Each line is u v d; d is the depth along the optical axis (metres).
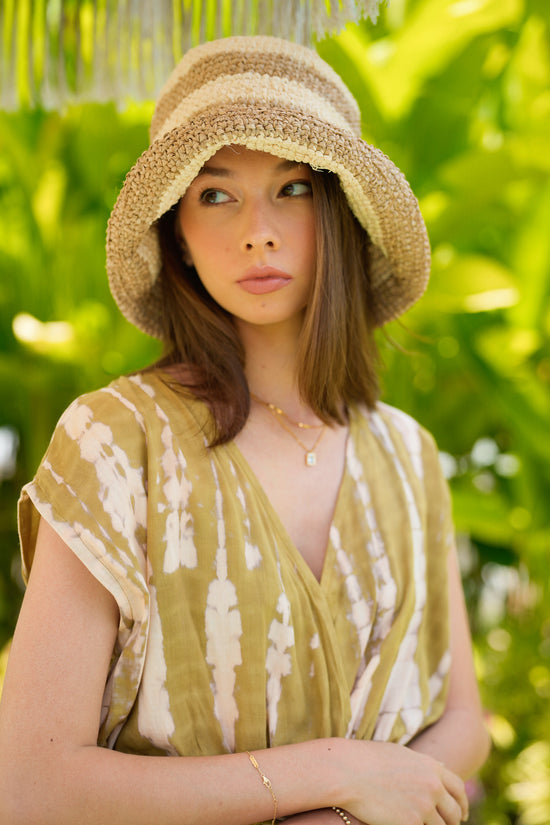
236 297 1.07
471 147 2.45
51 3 1.34
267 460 1.12
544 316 2.50
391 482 1.19
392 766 1.01
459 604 1.29
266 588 1.00
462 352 2.61
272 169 1.04
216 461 1.04
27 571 1.03
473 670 1.28
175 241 1.16
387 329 2.44
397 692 1.12
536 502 2.56
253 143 0.98
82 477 0.96
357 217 1.16
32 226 2.71
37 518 1.01
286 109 1.00
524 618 2.69
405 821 0.98
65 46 1.35
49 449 1.02
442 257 2.47
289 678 1.01
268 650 1.00
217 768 0.92
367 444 1.20
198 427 1.05
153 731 0.96
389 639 1.10
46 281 2.73
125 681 0.95
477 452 3.03
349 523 1.12
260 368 1.17
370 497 1.15
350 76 2.14
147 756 0.94
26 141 2.58
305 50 1.11
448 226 2.33
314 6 1.11
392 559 1.13
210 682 0.99
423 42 2.23
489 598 3.02
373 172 1.06
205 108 1.04
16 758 0.87
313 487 1.13
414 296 1.25
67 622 0.92
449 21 2.18
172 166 1.00
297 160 1.01
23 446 2.99
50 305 2.73
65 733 0.88
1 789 0.86
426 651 1.21
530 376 2.53
